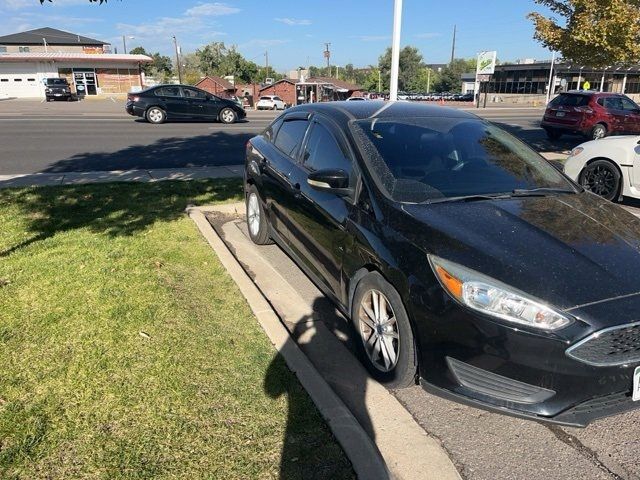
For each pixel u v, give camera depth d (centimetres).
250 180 570
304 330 395
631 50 1103
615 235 315
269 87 6253
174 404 288
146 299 408
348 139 389
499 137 436
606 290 262
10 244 522
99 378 307
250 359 334
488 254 279
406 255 298
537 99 6141
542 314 254
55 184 826
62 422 270
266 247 571
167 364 324
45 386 297
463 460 268
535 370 256
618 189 790
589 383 254
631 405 266
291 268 517
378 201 339
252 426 274
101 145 1373
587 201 373
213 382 309
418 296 284
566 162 863
